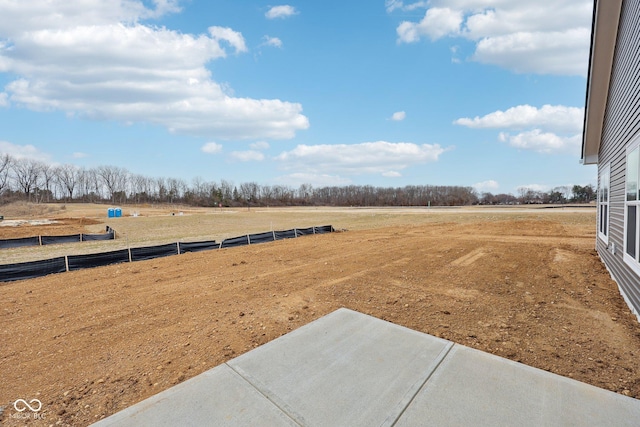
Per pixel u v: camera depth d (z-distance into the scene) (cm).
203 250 1133
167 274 754
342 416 210
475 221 2014
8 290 648
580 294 479
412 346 307
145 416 218
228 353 327
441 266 716
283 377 260
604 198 684
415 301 471
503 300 465
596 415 201
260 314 441
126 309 502
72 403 256
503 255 828
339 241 1255
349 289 549
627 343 313
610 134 611
